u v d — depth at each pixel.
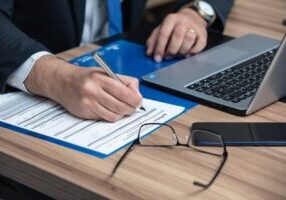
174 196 0.71
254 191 0.72
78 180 0.75
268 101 0.96
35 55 1.02
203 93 0.99
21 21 1.48
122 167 0.77
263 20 1.44
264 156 0.81
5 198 0.96
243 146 0.83
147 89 1.04
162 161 0.79
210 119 0.92
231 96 0.98
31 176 0.80
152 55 1.20
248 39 1.28
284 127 0.88
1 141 0.85
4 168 0.84
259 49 1.21
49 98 0.99
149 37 1.27
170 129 0.88
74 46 1.51
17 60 1.01
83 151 0.82
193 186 0.73
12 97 1.01
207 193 0.72
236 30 1.36
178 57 1.20
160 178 0.75
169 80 1.05
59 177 0.76
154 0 2.38
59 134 0.87
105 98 0.90
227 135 0.86
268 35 1.32
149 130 0.88
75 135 0.87
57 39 1.50
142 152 0.81
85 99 0.90
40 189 0.80
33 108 0.96
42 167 0.78
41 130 0.88
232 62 1.13
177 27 1.23
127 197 0.71
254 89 1.00
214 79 1.05
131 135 0.86
